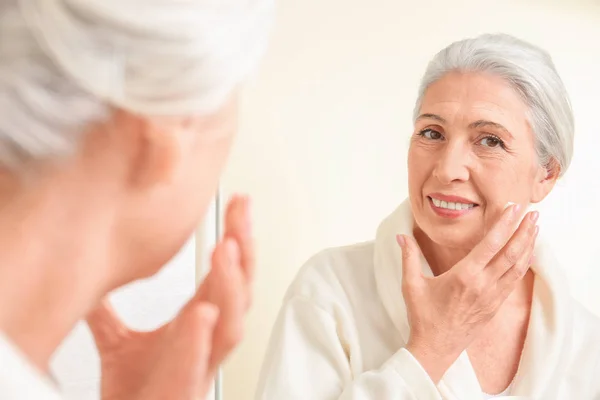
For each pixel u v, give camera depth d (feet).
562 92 3.08
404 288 2.88
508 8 4.98
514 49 3.01
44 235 1.10
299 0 4.67
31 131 1.03
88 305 1.21
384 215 4.89
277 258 4.74
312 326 3.12
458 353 2.85
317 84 4.74
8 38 1.01
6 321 1.10
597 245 5.11
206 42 1.04
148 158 1.13
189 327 1.25
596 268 5.10
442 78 3.05
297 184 4.75
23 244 1.09
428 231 3.06
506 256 2.77
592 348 3.22
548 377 3.06
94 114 1.07
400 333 3.14
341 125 4.79
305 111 4.74
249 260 1.43
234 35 1.09
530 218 2.81
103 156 1.11
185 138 1.13
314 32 4.72
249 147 4.64
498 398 3.01
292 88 4.70
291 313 3.18
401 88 4.86
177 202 1.21
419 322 2.84
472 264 2.75
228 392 4.69
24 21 1.00
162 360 1.40
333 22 4.74
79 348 2.51
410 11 4.84
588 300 5.09
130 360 1.62
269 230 4.72
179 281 2.90
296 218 4.76
